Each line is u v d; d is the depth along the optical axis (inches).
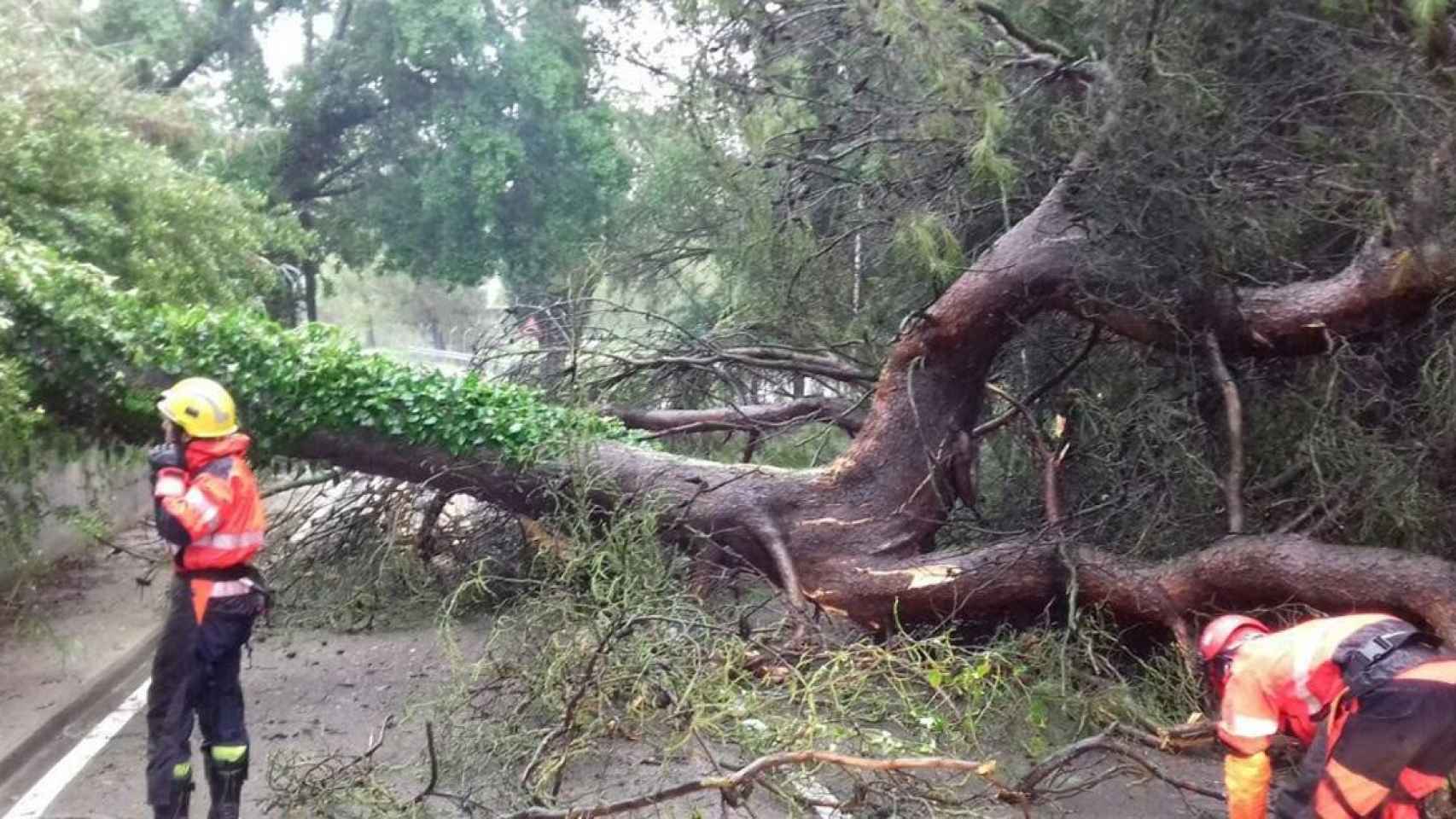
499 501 267.0
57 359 232.8
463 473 260.1
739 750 190.2
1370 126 243.9
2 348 225.3
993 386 290.5
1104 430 276.8
